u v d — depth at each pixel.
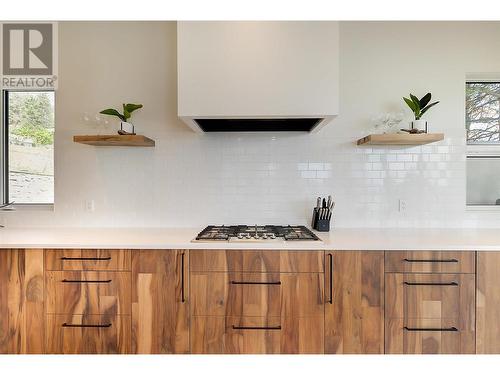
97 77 3.08
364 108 3.04
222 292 2.37
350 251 2.36
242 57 2.38
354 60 3.04
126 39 3.07
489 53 3.02
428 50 3.03
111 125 3.08
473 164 3.16
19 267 2.40
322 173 3.06
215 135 3.08
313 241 2.41
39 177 3.20
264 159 3.07
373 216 3.05
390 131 3.00
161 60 3.07
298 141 3.06
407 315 2.36
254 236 2.54
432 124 3.04
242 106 2.38
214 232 2.70
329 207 2.93
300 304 2.36
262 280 2.36
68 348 2.40
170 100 3.07
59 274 2.39
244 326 2.37
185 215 3.09
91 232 2.84
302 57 2.38
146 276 2.38
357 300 2.36
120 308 2.39
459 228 3.04
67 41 3.07
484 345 2.36
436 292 2.36
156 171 3.09
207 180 3.08
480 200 3.16
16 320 2.41
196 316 2.38
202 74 2.39
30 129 3.19
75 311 2.39
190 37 2.39
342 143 3.05
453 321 2.36
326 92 2.37
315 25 2.38
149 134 3.08
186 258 2.38
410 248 2.35
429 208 3.04
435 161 3.04
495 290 2.35
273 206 3.07
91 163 3.10
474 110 3.14
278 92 2.38
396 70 3.04
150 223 3.09
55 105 3.08
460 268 2.35
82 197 3.11
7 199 3.20
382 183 3.05
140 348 2.39
